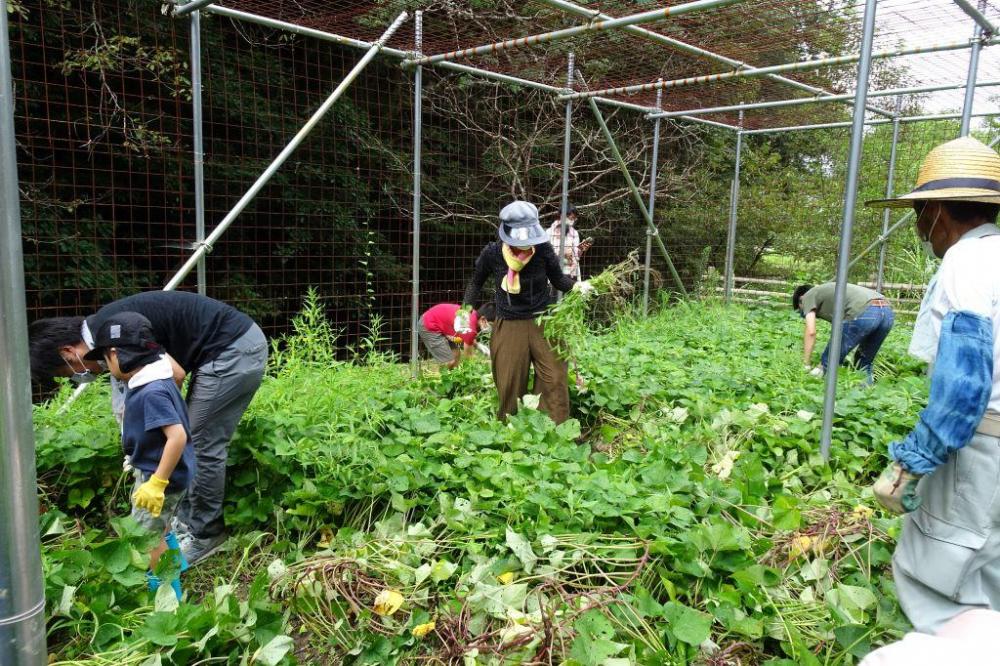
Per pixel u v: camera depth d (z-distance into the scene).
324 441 3.96
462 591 2.81
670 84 6.59
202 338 3.39
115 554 2.72
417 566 3.05
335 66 10.37
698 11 4.45
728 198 13.86
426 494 3.60
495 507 3.32
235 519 3.65
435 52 6.77
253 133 9.62
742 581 2.70
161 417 2.83
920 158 11.43
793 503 3.36
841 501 3.56
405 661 2.62
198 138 5.04
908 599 2.32
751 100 9.73
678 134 13.47
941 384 1.99
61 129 7.93
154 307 3.33
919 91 7.64
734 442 4.43
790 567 2.99
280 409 4.43
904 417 4.63
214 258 9.39
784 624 2.56
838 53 6.35
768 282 13.08
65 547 3.15
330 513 3.57
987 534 2.10
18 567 1.72
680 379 5.62
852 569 2.98
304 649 2.78
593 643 2.32
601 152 12.05
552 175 12.39
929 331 2.24
